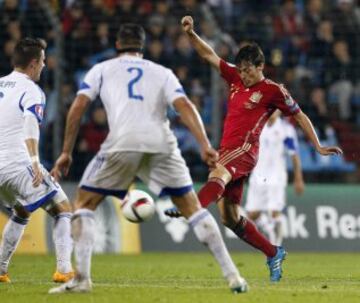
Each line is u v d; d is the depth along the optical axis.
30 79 33.59
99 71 28.05
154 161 27.91
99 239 62.50
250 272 42.59
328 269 45.47
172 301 26.72
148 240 64.12
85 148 68.12
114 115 27.69
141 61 28.12
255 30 74.38
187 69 71.12
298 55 74.25
